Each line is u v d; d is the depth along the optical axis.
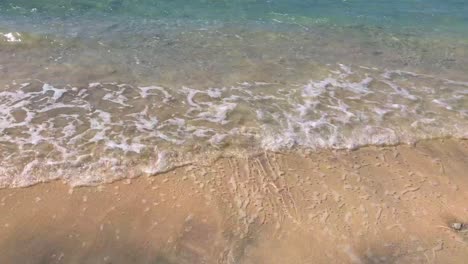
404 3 12.74
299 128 5.96
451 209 4.83
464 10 12.28
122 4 11.09
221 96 6.63
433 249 4.30
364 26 10.72
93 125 5.73
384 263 4.14
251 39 9.22
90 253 4.05
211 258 4.06
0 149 5.14
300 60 8.20
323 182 5.09
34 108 6.01
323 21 10.91
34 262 3.93
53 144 5.30
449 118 6.45
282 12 11.40
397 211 4.75
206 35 9.29
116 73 7.18
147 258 4.04
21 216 4.37
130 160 5.17
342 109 6.48
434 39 10.06
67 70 7.17
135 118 5.95
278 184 5.01
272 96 6.72
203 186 4.91
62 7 10.58
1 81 6.62
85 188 4.75
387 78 7.65
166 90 6.72
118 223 4.37
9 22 9.20
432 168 5.46
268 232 4.38
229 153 5.43
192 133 5.71
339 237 4.38
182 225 4.39
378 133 5.99
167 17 10.45
